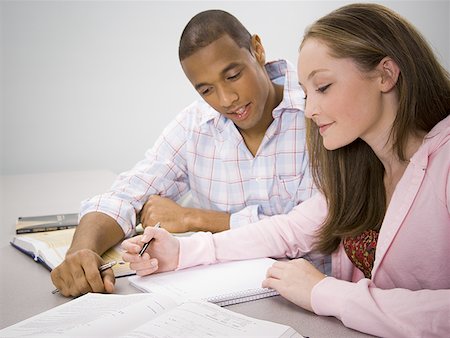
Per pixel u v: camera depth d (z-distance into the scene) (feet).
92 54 8.56
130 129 8.91
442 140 3.18
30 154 8.50
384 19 3.29
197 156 5.30
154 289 3.31
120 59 8.70
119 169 8.95
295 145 4.98
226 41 4.33
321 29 3.26
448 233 3.18
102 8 8.50
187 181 5.55
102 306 2.94
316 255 4.29
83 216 4.56
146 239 3.60
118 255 4.21
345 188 3.84
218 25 4.35
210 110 5.24
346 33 3.21
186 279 3.48
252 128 5.01
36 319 2.82
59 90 8.50
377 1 10.09
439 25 10.67
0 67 8.20
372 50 3.22
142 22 8.70
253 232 3.98
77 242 4.05
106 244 4.34
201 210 5.07
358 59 3.21
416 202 3.23
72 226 4.97
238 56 4.38
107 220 4.50
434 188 3.16
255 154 5.13
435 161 3.18
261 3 9.27
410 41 3.32
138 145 8.98
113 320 2.65
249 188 5.16
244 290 3.20
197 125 5.28
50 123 8.54
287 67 5.03
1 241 4.71
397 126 3.35
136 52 8.75
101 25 8.54
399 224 3.28
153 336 2.43
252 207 5.00
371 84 3.27
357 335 2.67
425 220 3.21
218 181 5.26
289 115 4.95
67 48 8.45
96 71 8.62
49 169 8.61
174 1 8.80
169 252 3.67
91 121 8.71
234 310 3.04
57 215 5.35
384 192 3.80
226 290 3.22
